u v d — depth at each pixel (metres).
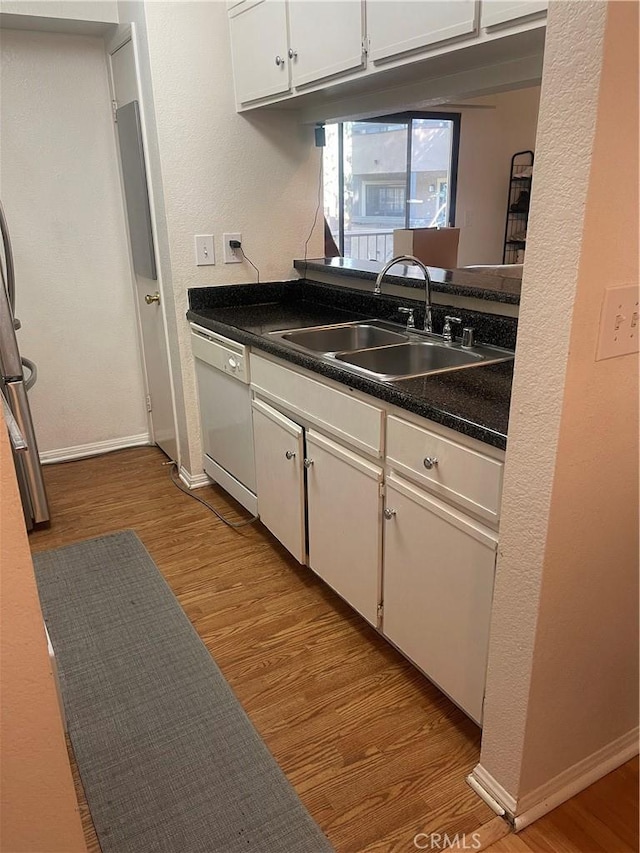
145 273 3.04
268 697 1.79
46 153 3.02
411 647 1.74
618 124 0.95
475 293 2.06
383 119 3.85
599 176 0.97
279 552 2.53
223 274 2.89
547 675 1.30
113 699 1.79
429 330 2.19
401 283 2.41
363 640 2.02
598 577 1.29
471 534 1.41
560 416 1.09
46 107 2.96
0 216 2.45
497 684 1.37
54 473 3.30
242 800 1.48
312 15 2.08
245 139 2.76
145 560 2.49
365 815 1.43
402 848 1.36
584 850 1.34
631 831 1.38
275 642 2.02
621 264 1.05
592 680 1.40
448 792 1.48
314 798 1.48
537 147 1.02
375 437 1.70
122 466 3.38
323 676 1.87
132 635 2.06
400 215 4.45
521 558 1.23
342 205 4.18
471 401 1.48
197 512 2.87
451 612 1.54
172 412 3.16
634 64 0.93
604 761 1.52
